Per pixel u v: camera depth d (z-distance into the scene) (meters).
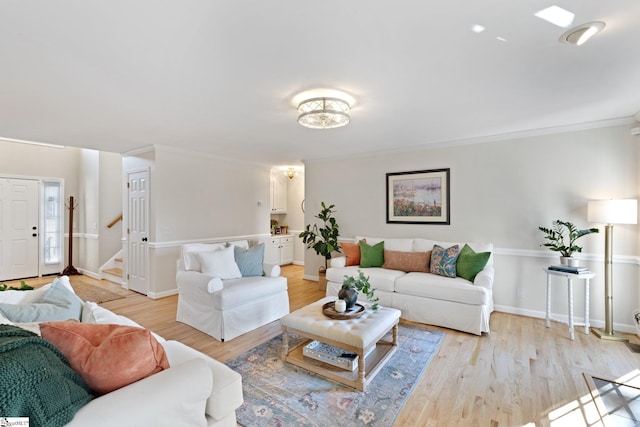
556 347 2.81
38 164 5.83
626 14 1.47
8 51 1.79
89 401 1.03
